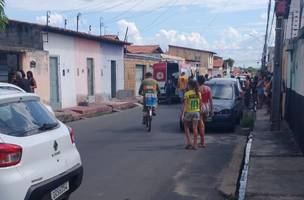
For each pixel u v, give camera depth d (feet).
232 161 34.09
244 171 29.63
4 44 61.00
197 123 39.24
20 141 17.35
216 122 48.96
